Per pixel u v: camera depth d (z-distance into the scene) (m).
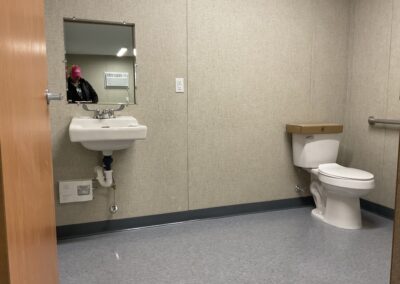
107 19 2.40
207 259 2.09
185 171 2.73
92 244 2.32
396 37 2.71
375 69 2.91
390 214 2.81
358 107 3.10
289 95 3.01
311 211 3.01
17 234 0.74
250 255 2.14
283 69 2.96
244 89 2.84
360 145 3.10
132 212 2.61
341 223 2.62
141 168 2.60
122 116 2.48
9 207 0.67
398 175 0.77
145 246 2.29
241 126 2.87
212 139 2.79
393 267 0.80
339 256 2.12
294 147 2.97
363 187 2.43
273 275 1.89
